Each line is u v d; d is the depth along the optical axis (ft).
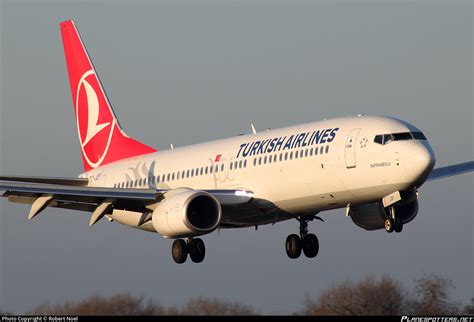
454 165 575.38
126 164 609.01
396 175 461.78
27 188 506.07
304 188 496.64
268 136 525.34
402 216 540.93
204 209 515.50
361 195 479.41
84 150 642.22
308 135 499.51
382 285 415.64
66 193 511.81
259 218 530.27
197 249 568.82
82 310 422.41
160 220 508.53
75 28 647.56
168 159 581.53
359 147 473.26
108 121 631.56
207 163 549.54
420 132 474.08
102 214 531.50
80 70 643.86
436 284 417.90
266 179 512.63
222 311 423.64
